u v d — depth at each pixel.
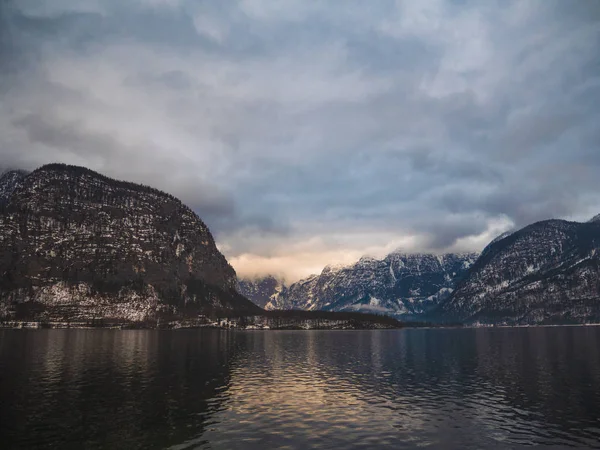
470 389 105.69
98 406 85.75
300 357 183.50
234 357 180.50
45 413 80.06
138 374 126.25
